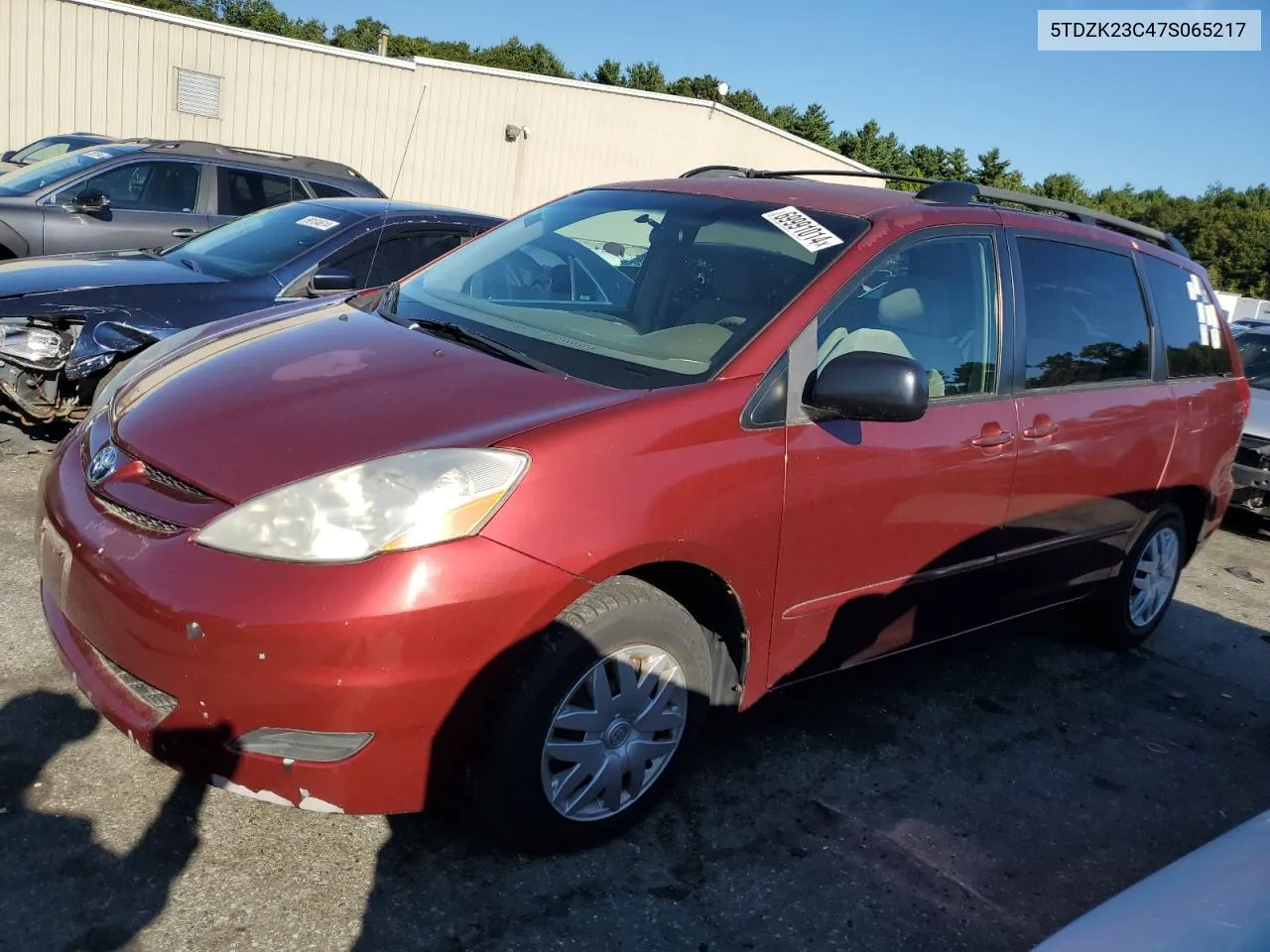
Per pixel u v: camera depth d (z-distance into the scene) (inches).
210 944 86.8
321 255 222.4
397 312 132.9
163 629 86.4
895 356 107.8
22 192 316.2
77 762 108.3
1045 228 151.4
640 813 108.8
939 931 102.8
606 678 100.7
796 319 114.3
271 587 84.7
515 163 871.1
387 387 104.0
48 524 102.2
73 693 120.8
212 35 729.6
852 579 120.9
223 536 87.7
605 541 94.0
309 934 89.4
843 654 126.0
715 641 113.3
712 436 103.7
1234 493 292.5
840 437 114.4
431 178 840.3
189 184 343.3
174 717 88.2
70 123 697.6
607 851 106.3
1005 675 170.2
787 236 127.9
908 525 124.7
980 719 151.9
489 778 96.2
